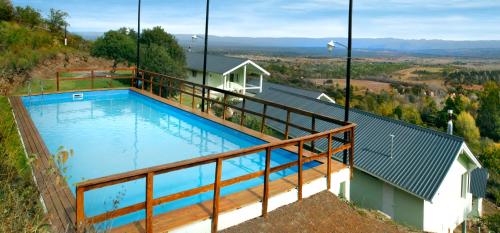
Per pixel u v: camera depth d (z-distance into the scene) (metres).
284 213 4.97
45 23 26.88
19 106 9.94
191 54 32.94
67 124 9.18
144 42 26.00
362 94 46.12
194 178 5.89
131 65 21.36
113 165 6.29
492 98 43.66
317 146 13.20
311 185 5.54
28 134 7.06
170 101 11.49
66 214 3.84
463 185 12.76
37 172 4.88
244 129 8.36
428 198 9.91
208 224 4.21
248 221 4.62
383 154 12.23
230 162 6.76
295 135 14.88
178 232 3.96
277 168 4.86
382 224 5.91
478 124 42.78
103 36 23.20
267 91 22.98
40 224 3.36
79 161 6.43
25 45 19.66
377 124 14.19
